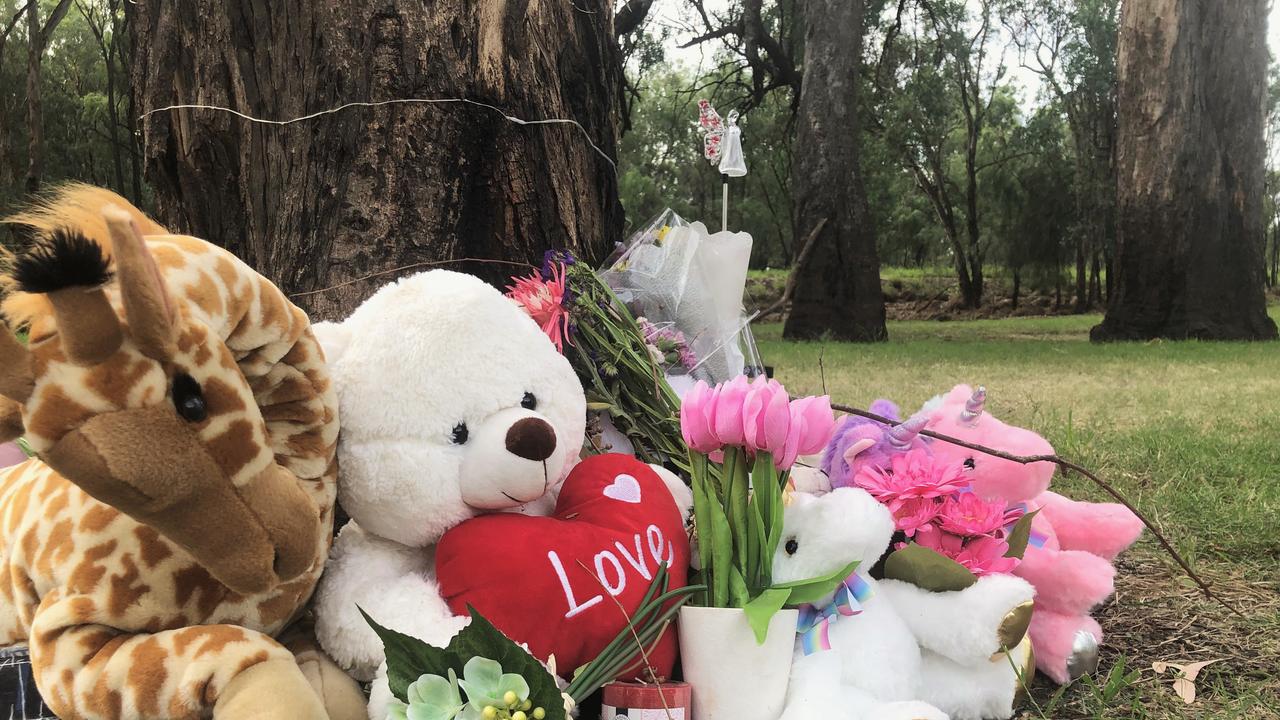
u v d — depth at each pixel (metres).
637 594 1.53
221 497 1.19
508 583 1.46
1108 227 27.56
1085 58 26.47
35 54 10.39
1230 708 1.87
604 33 3.15
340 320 2.43
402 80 2.48
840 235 15.45
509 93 2.62
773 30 21.92
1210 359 10.06
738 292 2.49
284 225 2.53
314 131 2.49
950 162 33.03
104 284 1.04
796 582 1.58
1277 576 2.65
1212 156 13.80
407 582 1.51
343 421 1.54
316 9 2.48
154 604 1.36
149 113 2.64
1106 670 2.09
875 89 23.92
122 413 1.09
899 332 19.39
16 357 1.05
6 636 1.54
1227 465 3.89
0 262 1.09
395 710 1.26
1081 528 2.25
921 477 1.86
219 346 1.21
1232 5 13.63
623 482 1.65
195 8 2.58
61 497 1.43
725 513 1.61
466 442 1.55
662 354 2.27
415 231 2.48
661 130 32.75
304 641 1.54
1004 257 30.41
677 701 1.47
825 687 1.55
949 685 1.75
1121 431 4.86
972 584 1.73
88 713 1.32
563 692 1.41
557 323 2.13
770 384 1.56
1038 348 12.60
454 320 1.56
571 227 2.80
